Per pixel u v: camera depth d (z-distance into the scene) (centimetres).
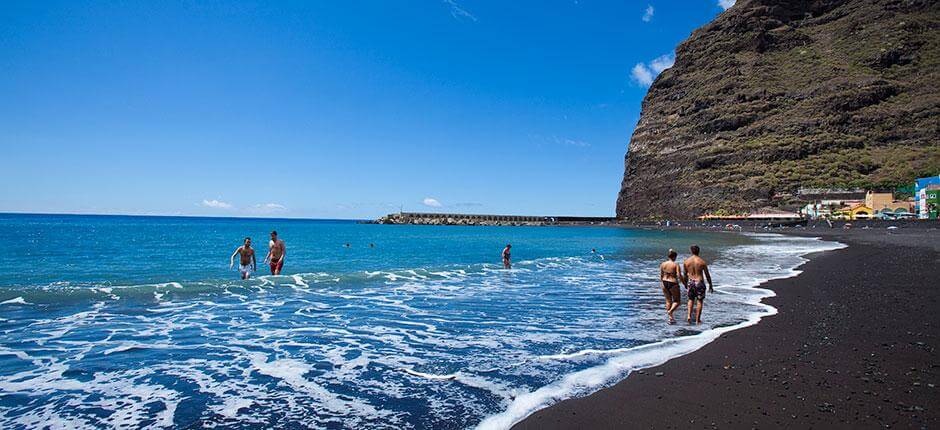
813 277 1672
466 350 809
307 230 8938
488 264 2314
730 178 10106
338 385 633
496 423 506
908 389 586
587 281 1748
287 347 833
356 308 1207
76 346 822
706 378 636
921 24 11906
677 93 13638
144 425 508
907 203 7031
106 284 1596
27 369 694
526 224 14112
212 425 508
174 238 5038
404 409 548
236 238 5297
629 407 542
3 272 1969
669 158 12012
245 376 673
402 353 792
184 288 1447
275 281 1622
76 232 6188
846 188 8375
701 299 1009
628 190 12888
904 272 1723
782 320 990
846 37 12756
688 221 9819
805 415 512
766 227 7694
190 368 709
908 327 909
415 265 2434
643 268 2230
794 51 13050
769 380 624
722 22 14550
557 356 760
